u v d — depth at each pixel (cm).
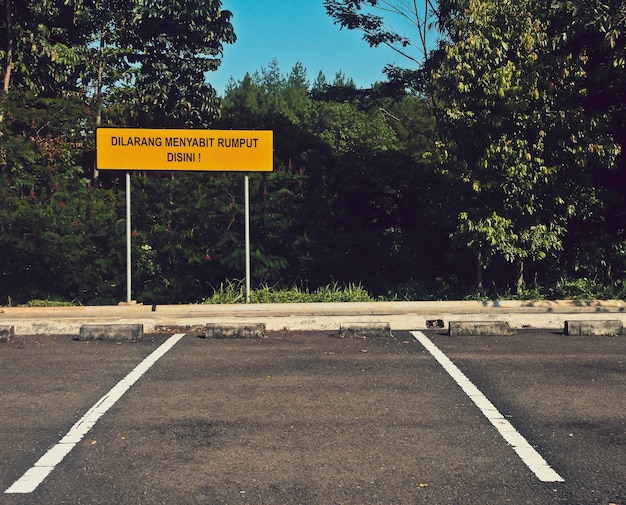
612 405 641
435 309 1194
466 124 1241
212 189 1431
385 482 463
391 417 607
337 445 536
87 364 813
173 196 1431
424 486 456
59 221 1354
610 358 836
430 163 1365
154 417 609
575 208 1293
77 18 1888
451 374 758
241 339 970
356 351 882
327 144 1677
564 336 988
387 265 1559
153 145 1263
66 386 714
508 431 569
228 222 1426
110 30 1981
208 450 526
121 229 1370
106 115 1677
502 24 1254
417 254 1561
